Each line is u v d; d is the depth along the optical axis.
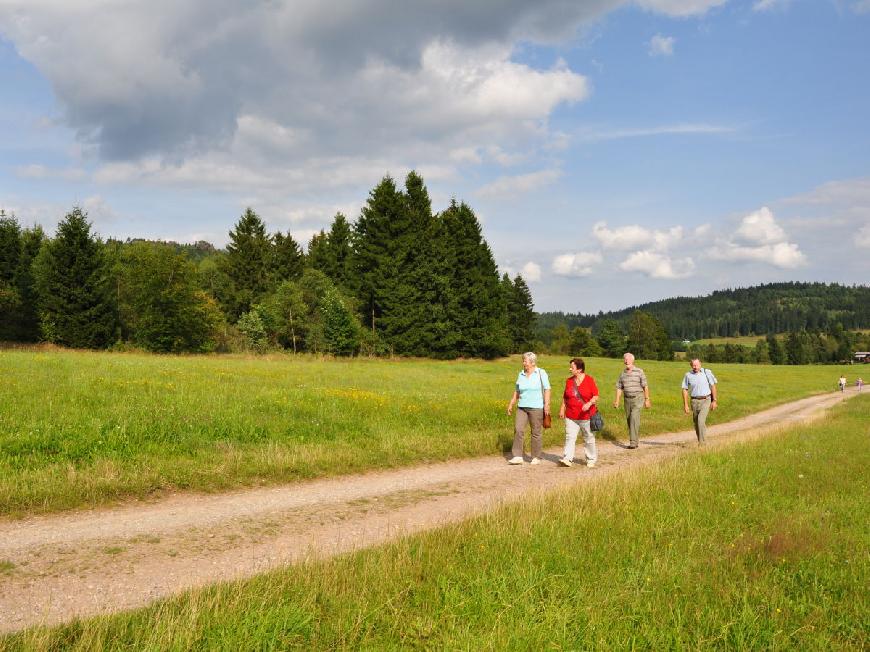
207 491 7.32
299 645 3.40
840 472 8.80
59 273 44.47
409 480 8.49
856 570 4.60
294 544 5.39
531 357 10.20
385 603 3.86
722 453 10.31
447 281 57.69
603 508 6.27
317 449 9.51
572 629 3.63
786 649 3.44
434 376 30.20
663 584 4.33
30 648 3.08
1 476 6.70
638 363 72.62
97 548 5.10
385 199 57.47
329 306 52.59
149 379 16.78
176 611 3.63
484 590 4.06
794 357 148.12
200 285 69.50
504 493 7.74
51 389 12.87
